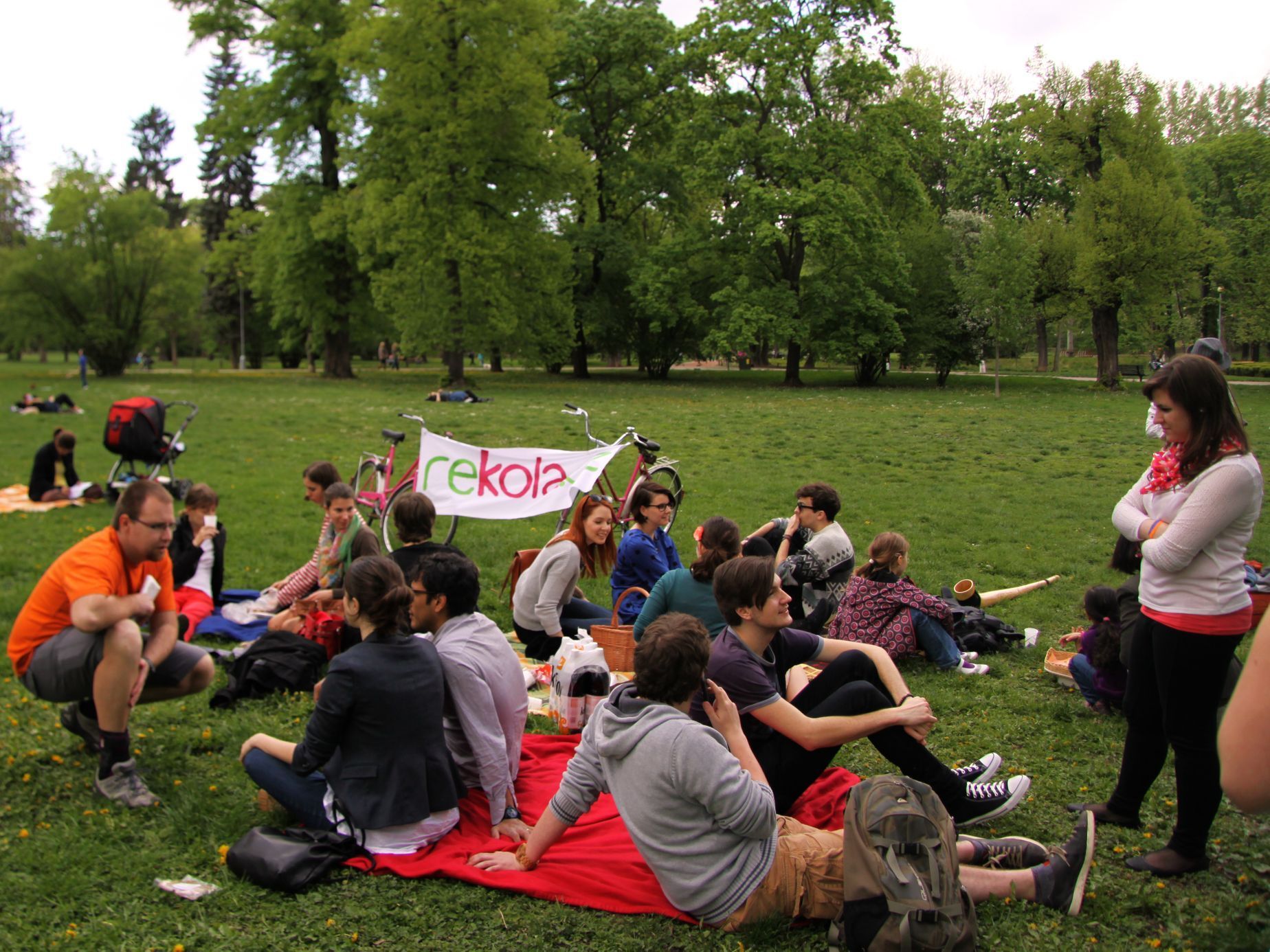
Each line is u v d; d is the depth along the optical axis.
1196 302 46.78
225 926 3.43
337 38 38.59
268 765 4.09
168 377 42.88
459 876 3.71
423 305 35.03
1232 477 3.52
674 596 5.19
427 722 3.94
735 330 36.75
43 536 10.33
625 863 3.78
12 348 46.66
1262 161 46.53
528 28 34.47
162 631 4.83
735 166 37.22
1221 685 3.67
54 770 4.74
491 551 10.11
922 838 3.18
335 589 6.55
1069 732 5.40
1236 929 3.33
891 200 41.28
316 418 22.36
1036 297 37.66
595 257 42.81
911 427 21.48
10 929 3.41
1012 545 10.61
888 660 4.26
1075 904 3.52
